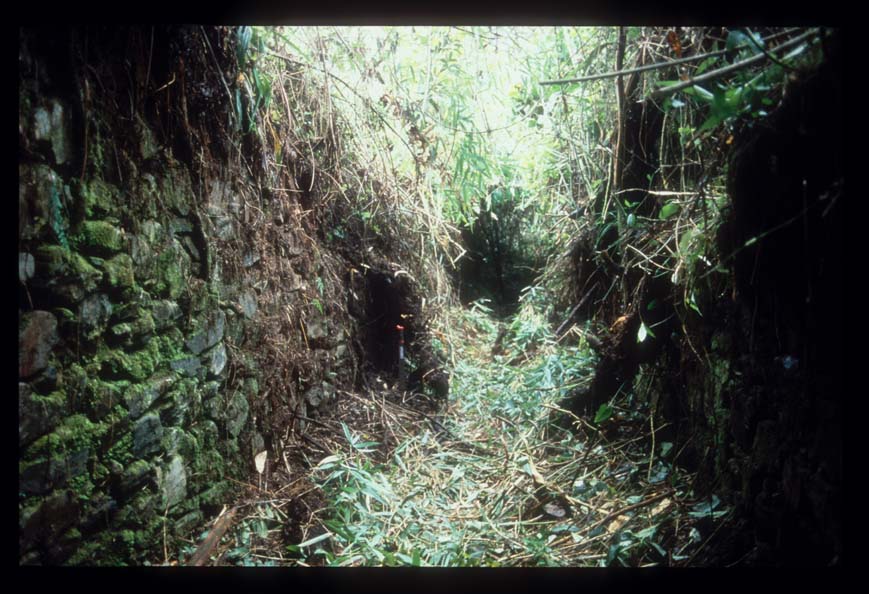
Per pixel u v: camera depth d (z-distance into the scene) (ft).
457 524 8.68
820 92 4.58
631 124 9.32
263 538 7.90
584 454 10.27
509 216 24.77
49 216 5.03
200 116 7.75
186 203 7.38
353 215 13.70
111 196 5.87
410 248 15.10
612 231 10.86
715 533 6.81
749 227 5.89
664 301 9.23
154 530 6.57
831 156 4.56
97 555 5.66
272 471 9.43
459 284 24.54
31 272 4.86
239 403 8.64
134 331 6.20
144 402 6.36
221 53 8.06
